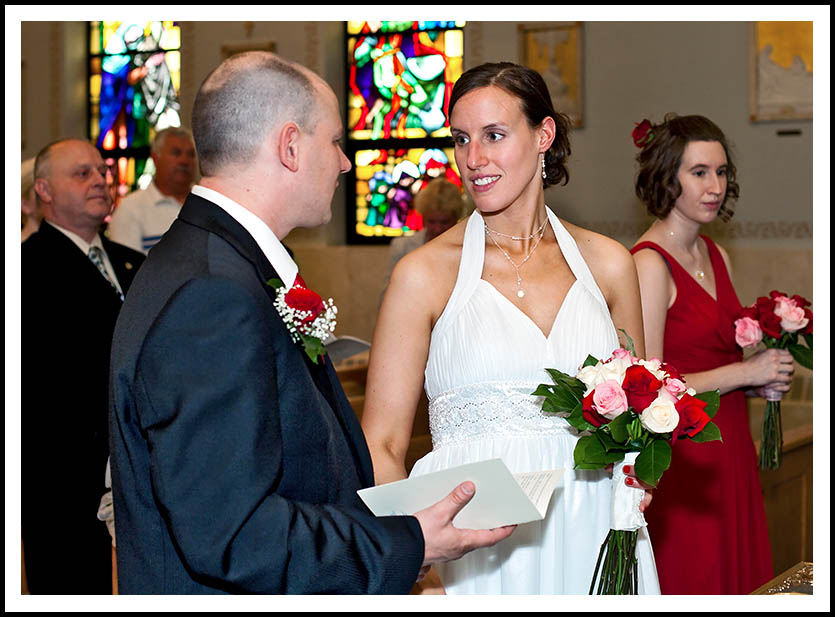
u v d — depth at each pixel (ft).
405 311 7.47
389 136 30.42
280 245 5.52
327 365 5.86
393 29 30.19
